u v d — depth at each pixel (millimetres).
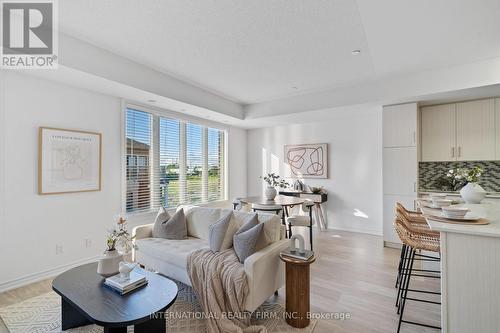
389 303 2363
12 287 2645
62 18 2305
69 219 3129
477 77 3094
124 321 1452
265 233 2320
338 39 2670
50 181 2939
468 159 3824
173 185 4695
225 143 6023
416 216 2715
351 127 5168
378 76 3676
